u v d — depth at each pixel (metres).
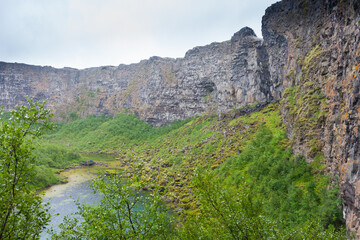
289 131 51.38
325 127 36.81
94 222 12.99
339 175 28.25
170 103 150.88
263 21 78.25
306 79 47.69
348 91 26.34
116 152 129.50
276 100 83.31
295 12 59.81
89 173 87.31
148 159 95.25
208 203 14.94
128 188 13.95
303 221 28.86
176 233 17.64
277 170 41.78
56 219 44.12
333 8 41.25
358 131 22.72
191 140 95.44
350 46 27.44
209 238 15.58
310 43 50.62
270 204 34.47
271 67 85.94
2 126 10.06
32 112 10.62
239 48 107.38
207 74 130.75
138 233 13.66
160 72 164.75
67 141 155.50
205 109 131.38
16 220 10.03
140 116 169.75
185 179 62.03
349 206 24.45
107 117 190.12
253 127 71.19
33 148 10.68
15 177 9.86
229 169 54.97
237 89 107.69
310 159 38.56
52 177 73.00
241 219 14.02
